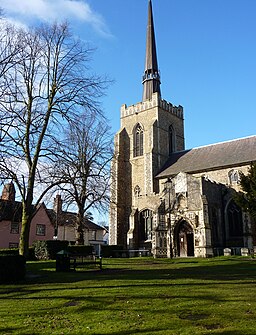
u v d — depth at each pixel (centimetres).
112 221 5394
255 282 1527
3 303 1171
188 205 3859
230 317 901
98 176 3550
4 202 4038
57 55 2295
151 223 4653
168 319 898
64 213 5525
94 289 1402
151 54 6353
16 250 3338
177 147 5988
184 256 3831
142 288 1388
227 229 4203
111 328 833
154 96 5784
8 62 2088
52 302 1163
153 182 5241
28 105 2164
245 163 4278
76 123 2397
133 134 5875
